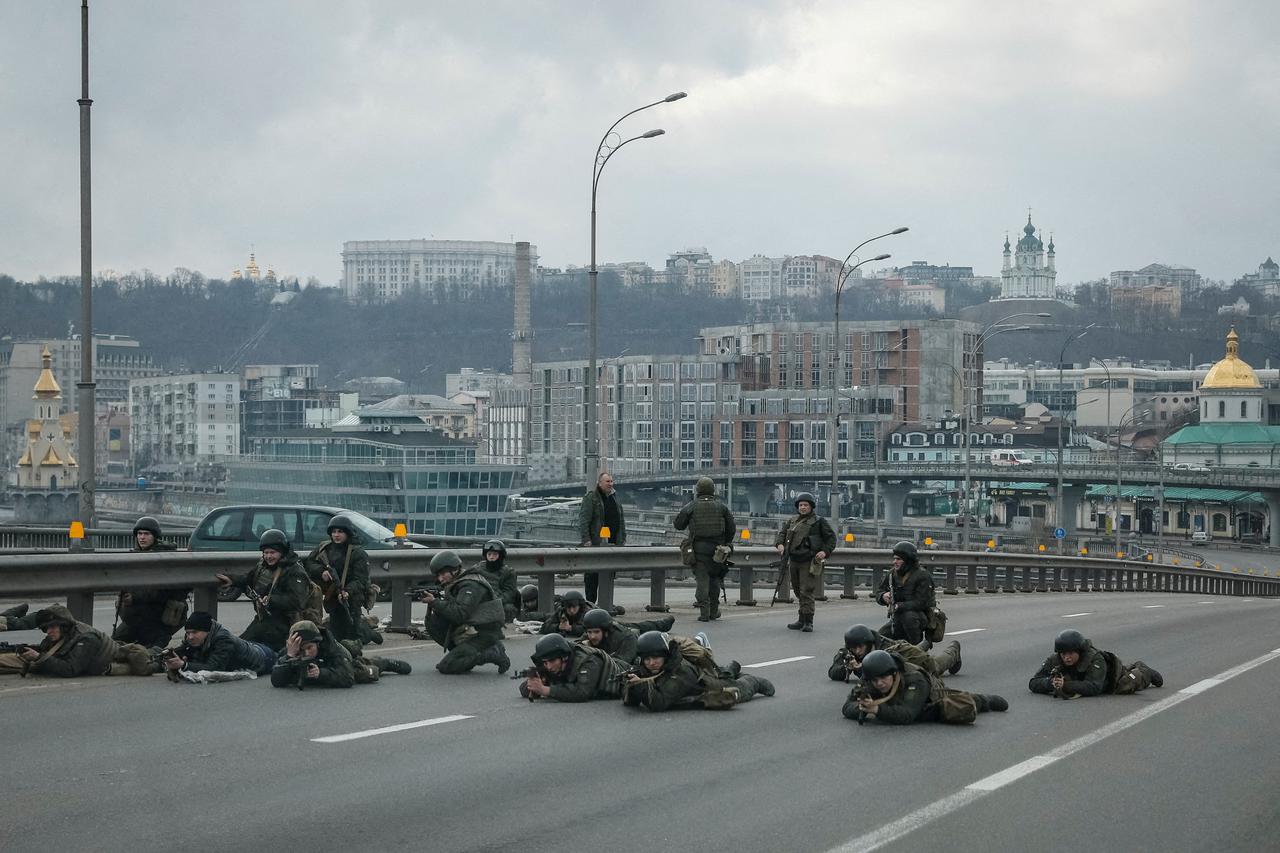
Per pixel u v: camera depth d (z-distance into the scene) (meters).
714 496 38.88
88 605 25.61
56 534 60.00
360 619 28.05
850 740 19.66
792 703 23.09
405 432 177.12
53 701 21.56
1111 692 25.03
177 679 23.69
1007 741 19.80
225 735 18.98
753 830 14.27
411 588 33.47
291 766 17.03
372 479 160.50
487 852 13.27
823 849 13.55
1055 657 25.27
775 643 33.06
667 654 22.02
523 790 16.00
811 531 36.25
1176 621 45.88
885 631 28.09
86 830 13.79
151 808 14.74
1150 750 19.30
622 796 15.77
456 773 16.88
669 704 21.89
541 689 22.45
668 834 14.06
